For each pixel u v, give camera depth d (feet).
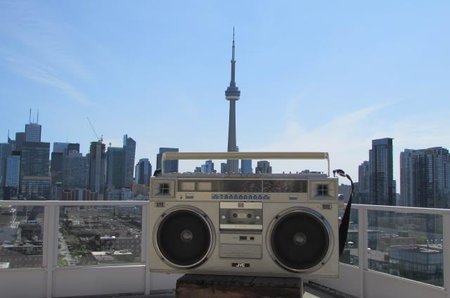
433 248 15.30
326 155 11.14
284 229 10.33
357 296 18.52
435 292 15.08
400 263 16.70
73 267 18.97
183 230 10.73
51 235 18.65
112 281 19.40
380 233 17.63
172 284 20.15
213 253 10.57
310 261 10.20
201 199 10.63
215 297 10.18
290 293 9.86
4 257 18.11
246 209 10.45
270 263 10.36
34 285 18.38
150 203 10.90
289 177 10.34
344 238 11.91
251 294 10.01
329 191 10.19
